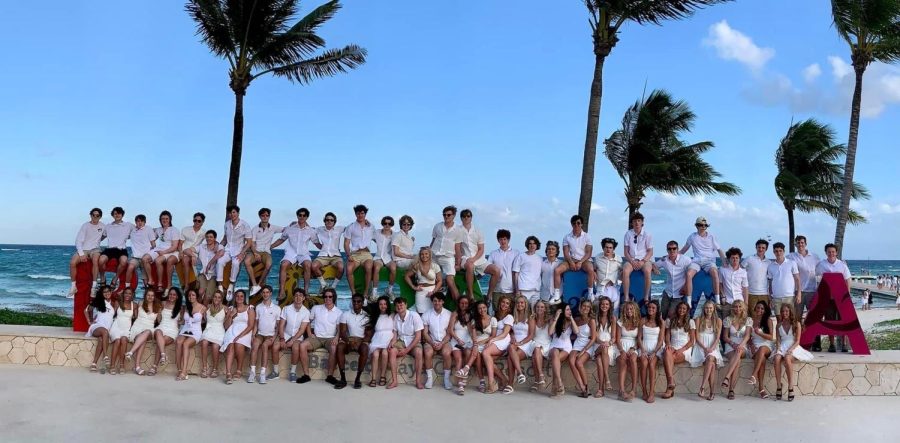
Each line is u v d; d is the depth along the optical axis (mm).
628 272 12562
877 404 10625
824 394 11289
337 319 11625
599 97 16469
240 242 13438
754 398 10984
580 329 11109
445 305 12820
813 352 12758
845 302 12422
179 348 11352
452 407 9812
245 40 17828
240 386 10875
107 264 13188
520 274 12641
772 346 11094
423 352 11328
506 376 11312
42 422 8336
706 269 12516
